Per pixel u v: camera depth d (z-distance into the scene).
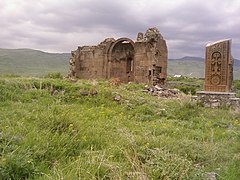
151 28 31.52
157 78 31.28
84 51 36.50
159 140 7.15
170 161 5.48
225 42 18.20
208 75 18.62
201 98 17.59
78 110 11.02
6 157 4.68
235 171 5.67
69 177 4.38
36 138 5.85
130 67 34.34
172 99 16.67
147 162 5.44
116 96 14.86
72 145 6.09
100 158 5.27
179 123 10.98
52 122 7.10
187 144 7.08
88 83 19.22
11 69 126.94
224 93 17.41
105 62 34.69
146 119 11.54
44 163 5.05
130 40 32.44
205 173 5.36
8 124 7.04
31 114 8.41
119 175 4.65
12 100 12.04
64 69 143.12
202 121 11.84
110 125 8.88
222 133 9.47
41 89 14.83
